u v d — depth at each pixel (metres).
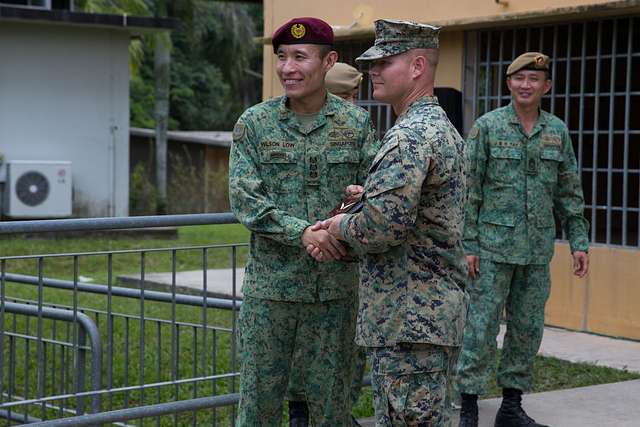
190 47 32.97
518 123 5.84
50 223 4.71
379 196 3.77
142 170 22.59
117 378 7.27
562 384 7.06
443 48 9.73
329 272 4.50
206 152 26.28
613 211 8.55
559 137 5.87
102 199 17.14
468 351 5.74
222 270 12.48
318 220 4.51
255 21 37.78
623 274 8.40
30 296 10.59
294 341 4.61
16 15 15.89
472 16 9.18
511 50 9.24
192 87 36.25
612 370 7.35
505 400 5.89
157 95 24.30
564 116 8.83
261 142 4.50
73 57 16.81
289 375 4.68
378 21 4.02
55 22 16.27
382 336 3.94
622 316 8.42
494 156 5.81
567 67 8.75
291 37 4.43
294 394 5.11
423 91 4.02
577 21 8.60
